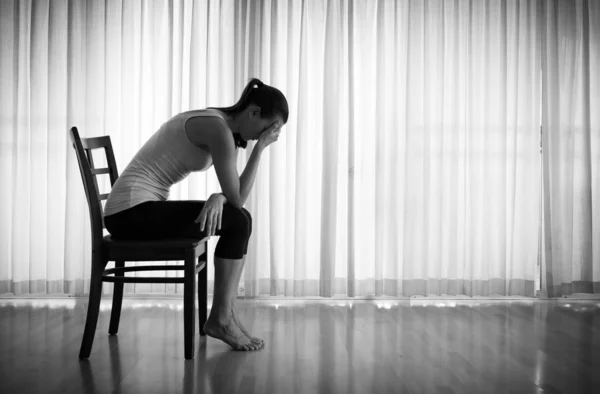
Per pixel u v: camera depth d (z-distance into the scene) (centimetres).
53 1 361
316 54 365
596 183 378
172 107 366
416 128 366
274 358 229
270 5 364
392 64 369
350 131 362
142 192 230
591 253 372
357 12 367
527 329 283
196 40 363
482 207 372
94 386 194
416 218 367
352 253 362
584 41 371
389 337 265
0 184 364
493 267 372
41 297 360
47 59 366
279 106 235
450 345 251
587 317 312
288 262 365
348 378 204
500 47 369
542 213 375
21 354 233
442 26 367
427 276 368
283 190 369
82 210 361
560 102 374
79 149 225
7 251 366
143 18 363
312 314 316
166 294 365
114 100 365
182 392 188
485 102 368
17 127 363
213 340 257
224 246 232
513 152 369
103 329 278
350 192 363
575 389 194
